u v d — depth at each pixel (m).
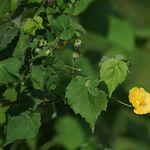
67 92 0.85
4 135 0.91
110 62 0.85
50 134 1.15
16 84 0.87
